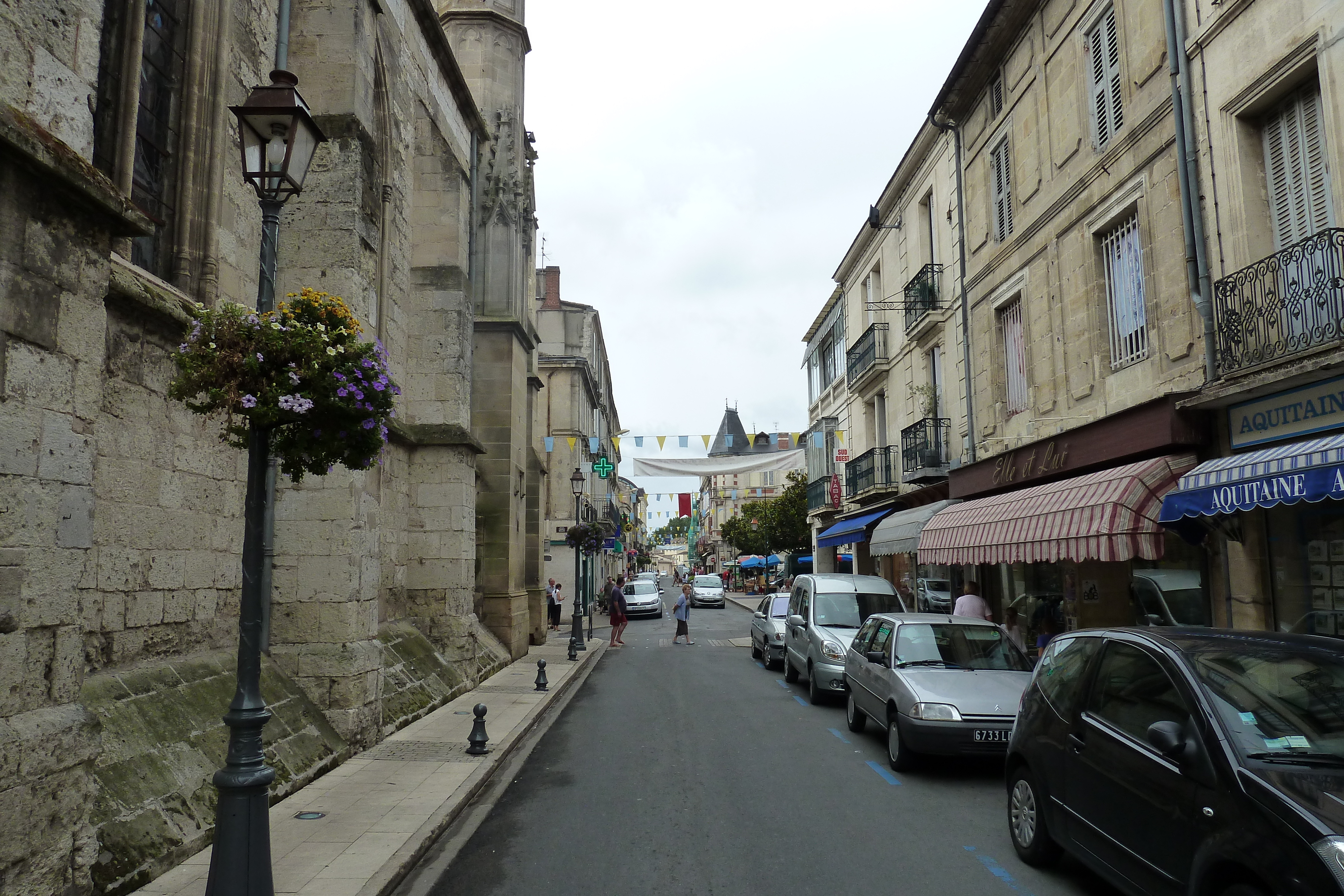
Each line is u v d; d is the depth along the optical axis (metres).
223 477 8.45
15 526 4.18
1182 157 10.18
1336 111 8.11
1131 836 4.30
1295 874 3.15
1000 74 15.84
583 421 43.88
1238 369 9.07
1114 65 12.16
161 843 5.60
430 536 14.96
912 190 21.41
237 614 8.67
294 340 4.74
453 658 14.55
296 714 8.43
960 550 13.83
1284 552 8.98
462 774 8.14
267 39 9.89
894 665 8.88
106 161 7.38
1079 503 10.42
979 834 6.24
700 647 24.03
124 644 6.85
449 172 16.06
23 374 4.25
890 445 23.06
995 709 7.73
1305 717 3.96
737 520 65.81
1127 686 4.77
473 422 19.47
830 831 6.32
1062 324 13.42
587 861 5.76
